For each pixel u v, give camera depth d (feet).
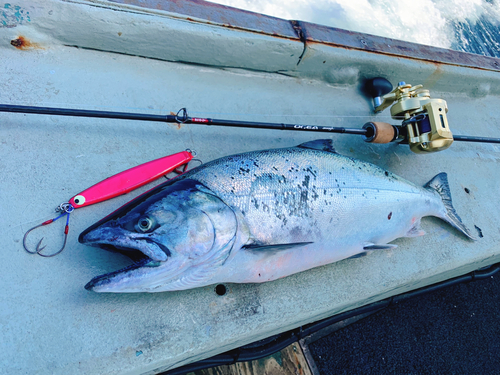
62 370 1.17
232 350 1.60
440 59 2.31
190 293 1.37
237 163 1.37
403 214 1.65
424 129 1.71
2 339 1.17
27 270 1.26
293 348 1.86
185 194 1.27
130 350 1.24
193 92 1.77
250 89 1.90
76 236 1.34
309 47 1.91
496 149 2.34
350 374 1.89
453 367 2.02
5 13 1.47
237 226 1.30
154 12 1.63
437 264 1.77
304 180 1.43
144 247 1.18
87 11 1.54
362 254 1.61
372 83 2.09
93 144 1.50
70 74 1.59
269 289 1.47
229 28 1.75
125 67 1.69
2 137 1.40
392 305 2.01
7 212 1.31
